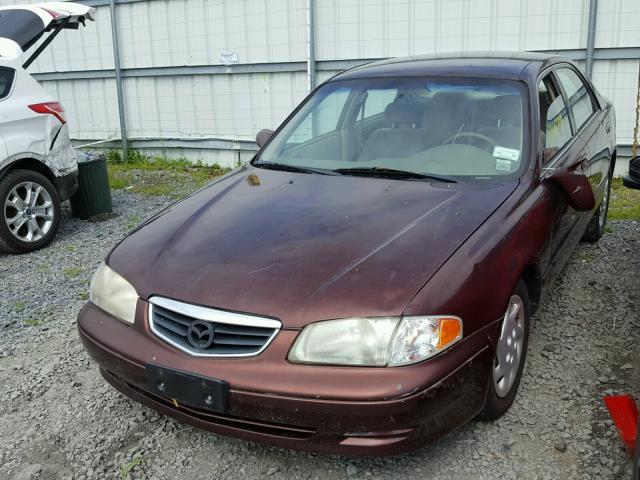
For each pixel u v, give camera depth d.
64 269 5.37
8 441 3.06
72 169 6.28
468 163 3.47
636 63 7.25
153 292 2.72
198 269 2.75
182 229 3.14
